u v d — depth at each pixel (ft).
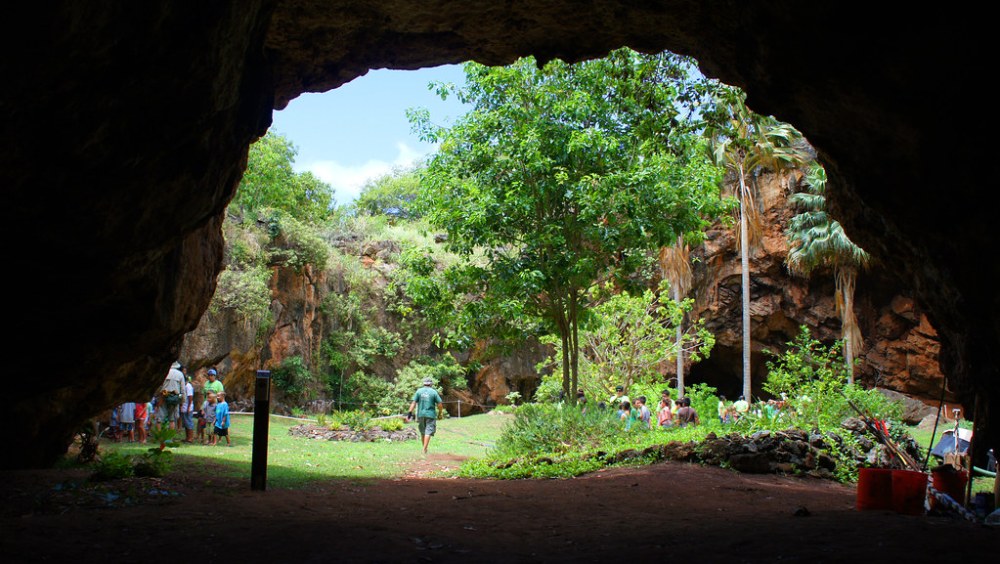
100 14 16.08
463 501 25.53
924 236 27.81
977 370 27.09
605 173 51.13
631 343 72.95
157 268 26.91
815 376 54.65
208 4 18.99
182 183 22.97
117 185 20.67
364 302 100.27
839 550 14.67
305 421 73.36
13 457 28.73
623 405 51.60
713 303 113.39
